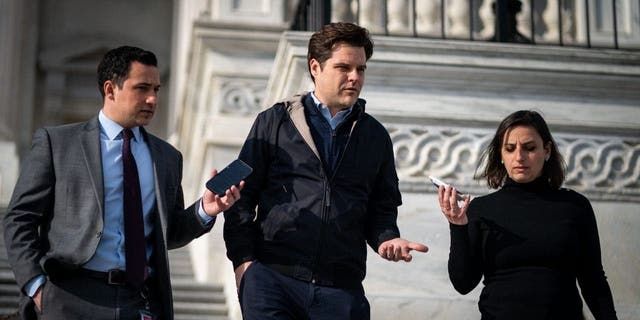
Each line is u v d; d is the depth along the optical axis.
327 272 4.65
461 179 7.20
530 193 4.92
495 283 4.79
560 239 4.75
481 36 8.89
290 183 4.75
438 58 7.30
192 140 12.92
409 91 7.30
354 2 8.73
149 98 4.75
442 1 7.73
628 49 8.57
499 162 5.10
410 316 6.80
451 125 7.28
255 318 4.57
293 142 4.79
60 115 20.64
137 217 4.65
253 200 4.83
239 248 4.70
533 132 4.93
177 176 4.89
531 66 7.37
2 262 10.32
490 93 7.39
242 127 11.09
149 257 4.71
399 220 7.04
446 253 7.00
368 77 7.29
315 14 7.93
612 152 7.41
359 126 4.87
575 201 4.90
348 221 4.71
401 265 6.91
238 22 11.28
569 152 7.37
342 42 4.74
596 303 4.84
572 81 7.45
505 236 4.80
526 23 9.46
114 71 4.74
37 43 20.48
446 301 6.84
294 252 4.65
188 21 14.36
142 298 4.62
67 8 20.88
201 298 9.31
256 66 11.24
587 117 7.42
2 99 18.31
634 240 7.28
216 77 11.15
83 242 4.54
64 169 4.65
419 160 7.19
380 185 4.96
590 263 4.84
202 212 4.71
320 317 4.61
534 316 4.65
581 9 9.52
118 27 20.97
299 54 7.37
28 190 4.61
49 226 4.64
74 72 20.75
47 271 4.51
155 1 21.20
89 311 4.51
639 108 7.51
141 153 4.82
